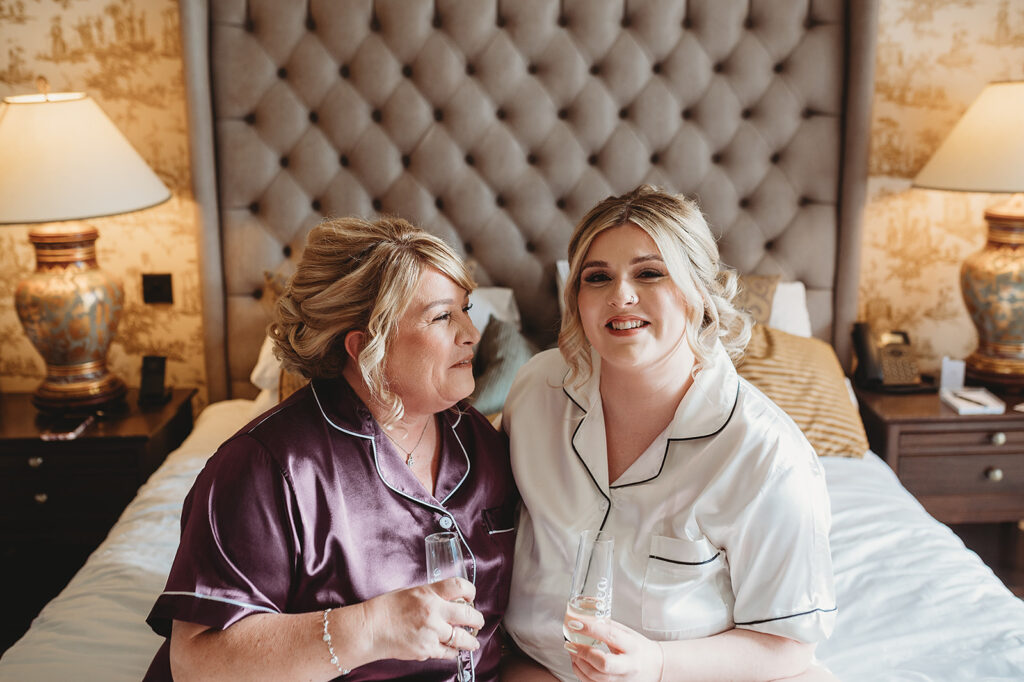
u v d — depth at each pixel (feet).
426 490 4.64
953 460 9.24
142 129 9.92
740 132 9.88
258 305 9.95
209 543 4.08
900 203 10.52
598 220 4.58
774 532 4.45
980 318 9.84
